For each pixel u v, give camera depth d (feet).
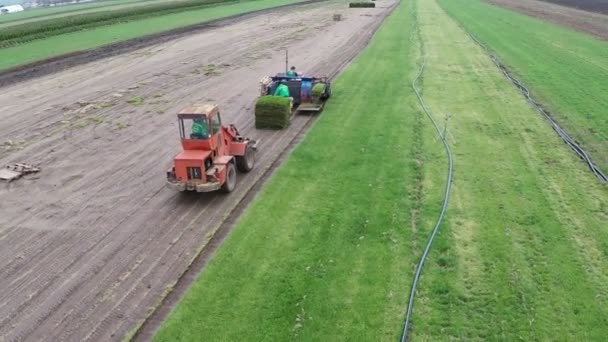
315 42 122.21
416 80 82.53
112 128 63.26
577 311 29.04
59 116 68.64
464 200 42.14
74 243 37.73
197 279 32.78
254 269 33.45
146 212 42.19
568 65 93.40
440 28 142.51
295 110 68.39
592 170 47.80
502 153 52.16
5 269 34.71
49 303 31.19
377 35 130.41
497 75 85.97
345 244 36.09
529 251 34.78
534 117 63.52
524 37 125.80
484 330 27.78
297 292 31.01
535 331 27.61
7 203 44.24
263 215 40.52
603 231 37.14
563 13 178.70
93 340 28.09
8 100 77.30
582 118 63.26
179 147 56.49
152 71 94.94
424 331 27.84
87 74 93.86
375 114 65.36
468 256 34.37
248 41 126.21
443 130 58.90
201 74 91.45
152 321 29.50
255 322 28.63
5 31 146.00
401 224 38.50
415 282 31.63
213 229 39.14
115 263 35.09
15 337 28.45
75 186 47.32
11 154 55.26
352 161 50.60
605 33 131.13
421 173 47.42
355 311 29.37
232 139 48.75
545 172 47.55
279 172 48.55
